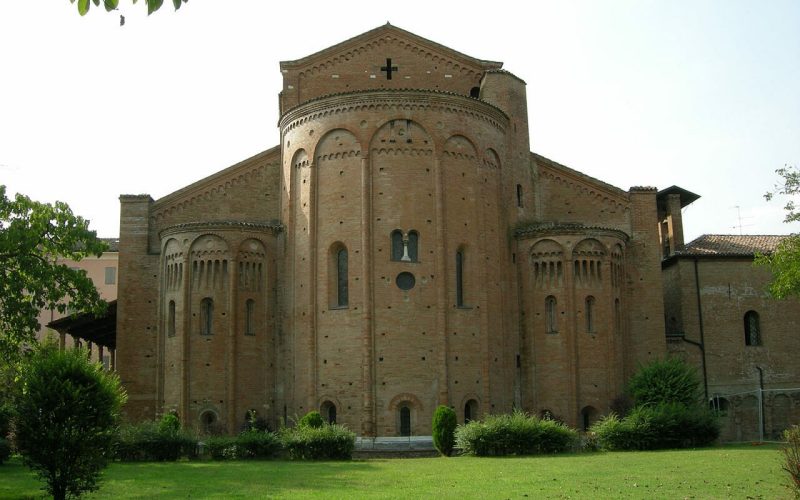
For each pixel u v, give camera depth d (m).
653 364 48.81
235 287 49.97
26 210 34.94
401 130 49.22
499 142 52.81
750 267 60.19
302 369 48.62
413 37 57.47
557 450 40.34
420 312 47.66
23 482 30.38
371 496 24.62
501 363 50.38
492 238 50.97
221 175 54.44
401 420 46.69
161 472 32.69
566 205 56.72
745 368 58.97
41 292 34.78
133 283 52.78
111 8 12.51
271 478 30.22
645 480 27.47
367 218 48.12
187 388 48.91
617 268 53.19
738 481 26.80
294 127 51.72
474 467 33.19
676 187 65.19
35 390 24.80
